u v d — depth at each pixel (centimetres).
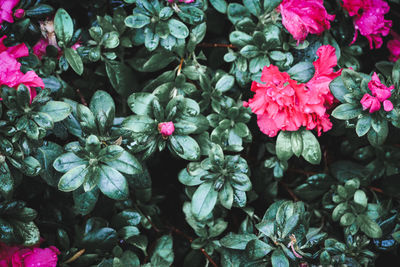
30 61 127
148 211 150
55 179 126
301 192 151
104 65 137
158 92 129
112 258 139
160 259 141
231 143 134
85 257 136
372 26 142
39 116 116
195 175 132
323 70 127
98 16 129
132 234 142
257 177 152
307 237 135
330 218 152
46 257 129
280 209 131
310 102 121
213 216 144
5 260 129
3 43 126
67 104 118
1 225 125
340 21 143
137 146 124
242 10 134
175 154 129
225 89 133
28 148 119
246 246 130
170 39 129
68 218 144
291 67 135
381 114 124
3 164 120
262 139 151
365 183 152
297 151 129
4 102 114
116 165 121
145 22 126
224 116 135
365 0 139
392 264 157
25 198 140
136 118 123
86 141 117
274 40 131
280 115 125
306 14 128
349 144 158
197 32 131
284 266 126
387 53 160
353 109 124
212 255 147
